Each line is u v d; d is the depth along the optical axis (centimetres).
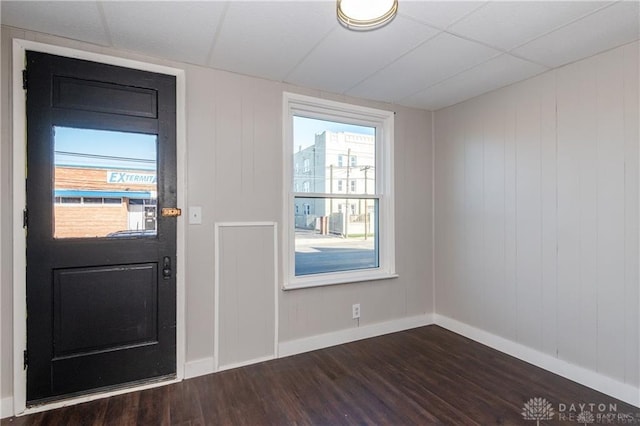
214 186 253
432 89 294
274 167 277
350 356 280
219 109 255
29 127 201
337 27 197
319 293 297
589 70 231
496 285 295
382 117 332
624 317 214
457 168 332
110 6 176
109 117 219
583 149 234
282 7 177
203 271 250
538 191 262
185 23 192
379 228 338
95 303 217
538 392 224
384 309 331
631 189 211
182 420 195
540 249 261
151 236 232
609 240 221
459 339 317
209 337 252
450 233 340
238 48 222
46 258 205
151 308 232
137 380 228
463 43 215
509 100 283
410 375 248
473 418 196
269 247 275
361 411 204
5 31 195
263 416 199
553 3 173
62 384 209
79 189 213
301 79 273
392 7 160
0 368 197
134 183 227
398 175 339
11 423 191
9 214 198
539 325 262
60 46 207
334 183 314
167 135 236
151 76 232
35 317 203
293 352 284
